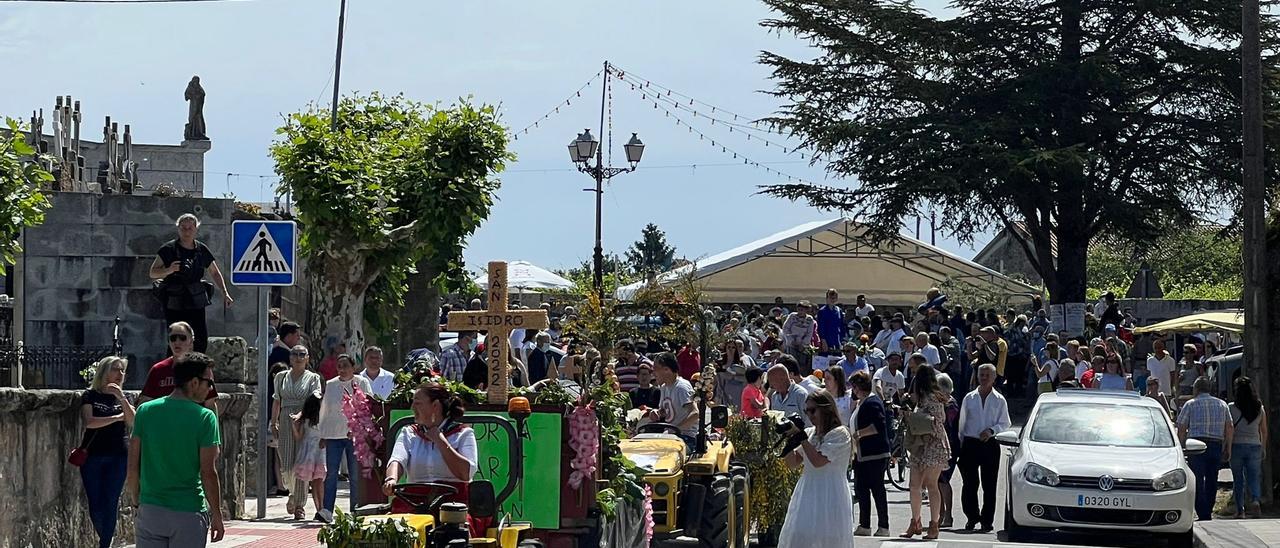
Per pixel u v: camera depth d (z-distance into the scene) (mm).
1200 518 19938
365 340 26109
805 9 46656
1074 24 45844
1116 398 19422
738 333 28672
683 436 15539
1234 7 44938
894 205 45594
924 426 17609
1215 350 38375
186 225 16141
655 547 14219
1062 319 40594
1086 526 17500
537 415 10844
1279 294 21578
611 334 27766
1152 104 46500
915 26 45656
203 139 49469
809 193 46969
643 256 112062
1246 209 21266
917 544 17047
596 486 11117
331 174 23469
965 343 33344
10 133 24031
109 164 33625
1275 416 21484
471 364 13086
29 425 12719
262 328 16969
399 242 24375
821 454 12961
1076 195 46000
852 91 47094
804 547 12930
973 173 44062
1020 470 17922
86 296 22859
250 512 17719
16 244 21375
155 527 9938
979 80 46125
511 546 9844
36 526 12789
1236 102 45531
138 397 14141
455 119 25938
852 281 48000
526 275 36281
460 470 10078
